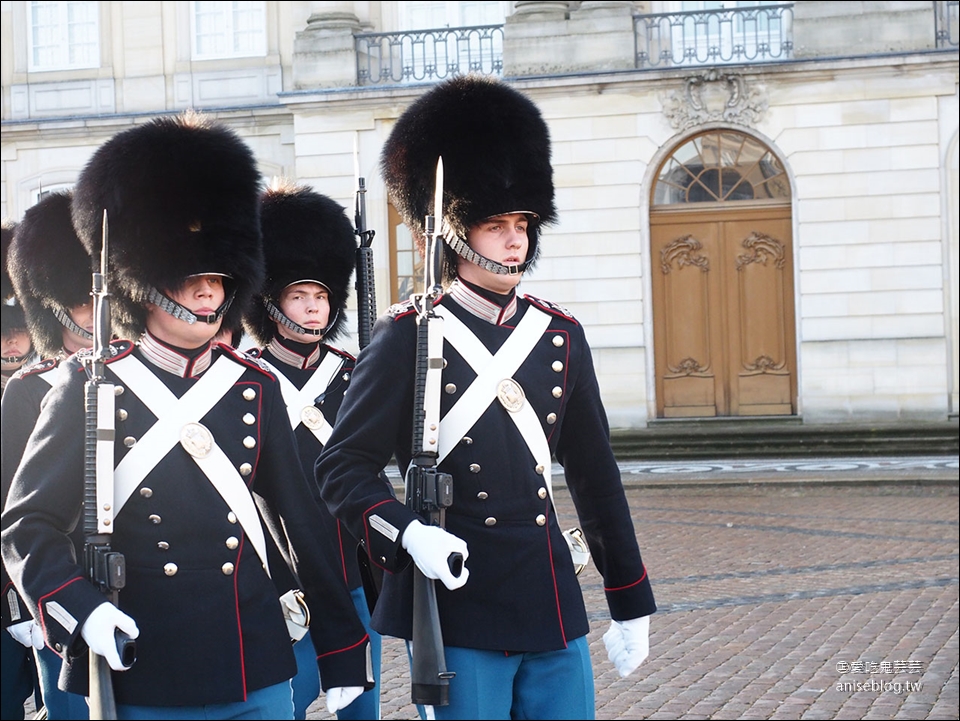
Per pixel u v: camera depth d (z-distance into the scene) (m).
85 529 3.18
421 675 3.37
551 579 3.56
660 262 20.08
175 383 3.39
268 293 5.17
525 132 3.77
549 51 20.14
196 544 3.30
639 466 17.52
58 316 5.00
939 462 16.70
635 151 19.86
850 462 17.11
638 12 20.41
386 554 3.35
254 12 21.97
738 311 19.91
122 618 3.05
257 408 3.47
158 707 3.22
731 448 18.41
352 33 20.97
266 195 5.30
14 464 4.32
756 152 19.75
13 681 4.70
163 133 3.56
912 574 9.39
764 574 9.52
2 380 5.64
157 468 3.29
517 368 3.61
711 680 6.66
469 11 21.50
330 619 3.52
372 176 20.44
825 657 7.08
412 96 20.25
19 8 22.36
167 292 3.43
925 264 19.22
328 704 3.50
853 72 19.23
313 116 20.61
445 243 3.75
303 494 3.55
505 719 3.50
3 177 22.28
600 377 20.00
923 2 19.17
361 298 5.14
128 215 3.48
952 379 19.27
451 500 3.42
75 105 22.38
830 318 19.45
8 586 4.28
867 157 19.30
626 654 3.80
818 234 19.47
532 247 3.93
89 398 3.21
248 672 3.29
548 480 3.65
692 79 19.58
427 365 3.46
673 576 9.52
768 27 20.05
